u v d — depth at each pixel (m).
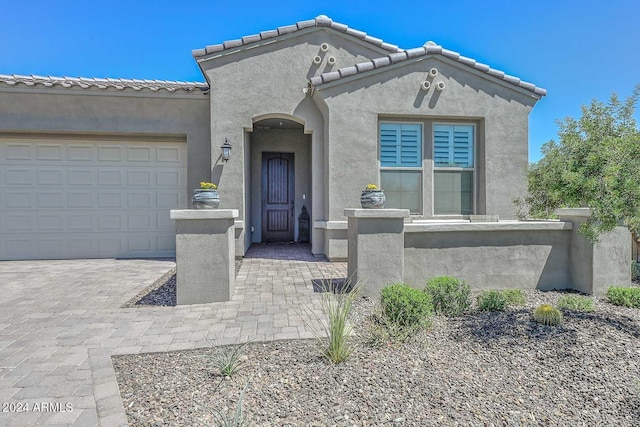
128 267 8.22
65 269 7.95
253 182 11.91
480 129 8.76
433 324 4.18
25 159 9.20
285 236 12.33
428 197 8.64
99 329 4.11
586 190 3.91
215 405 2.55
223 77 8.62
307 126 8.88
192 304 5.07
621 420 2.50
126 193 9.62
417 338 3.74
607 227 4.04
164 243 9.80
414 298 4.00
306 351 3.45
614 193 3.70
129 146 9.59
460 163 8.80
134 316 4.56
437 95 8.45
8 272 7.62
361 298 5.21
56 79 9.04
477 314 4.61
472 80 8.57
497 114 8.64
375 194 5.51
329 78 7.96
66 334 3.96
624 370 3.18
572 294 5.77
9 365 3.21
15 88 8.39
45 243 9.32
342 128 8.15
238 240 8.66
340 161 8.16
